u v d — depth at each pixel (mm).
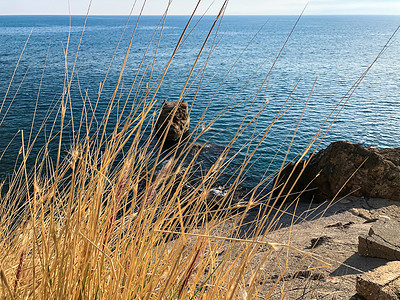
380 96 39375
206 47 107062
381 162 9992
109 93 33625
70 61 65125
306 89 43312
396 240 4648
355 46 115125
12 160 15148
